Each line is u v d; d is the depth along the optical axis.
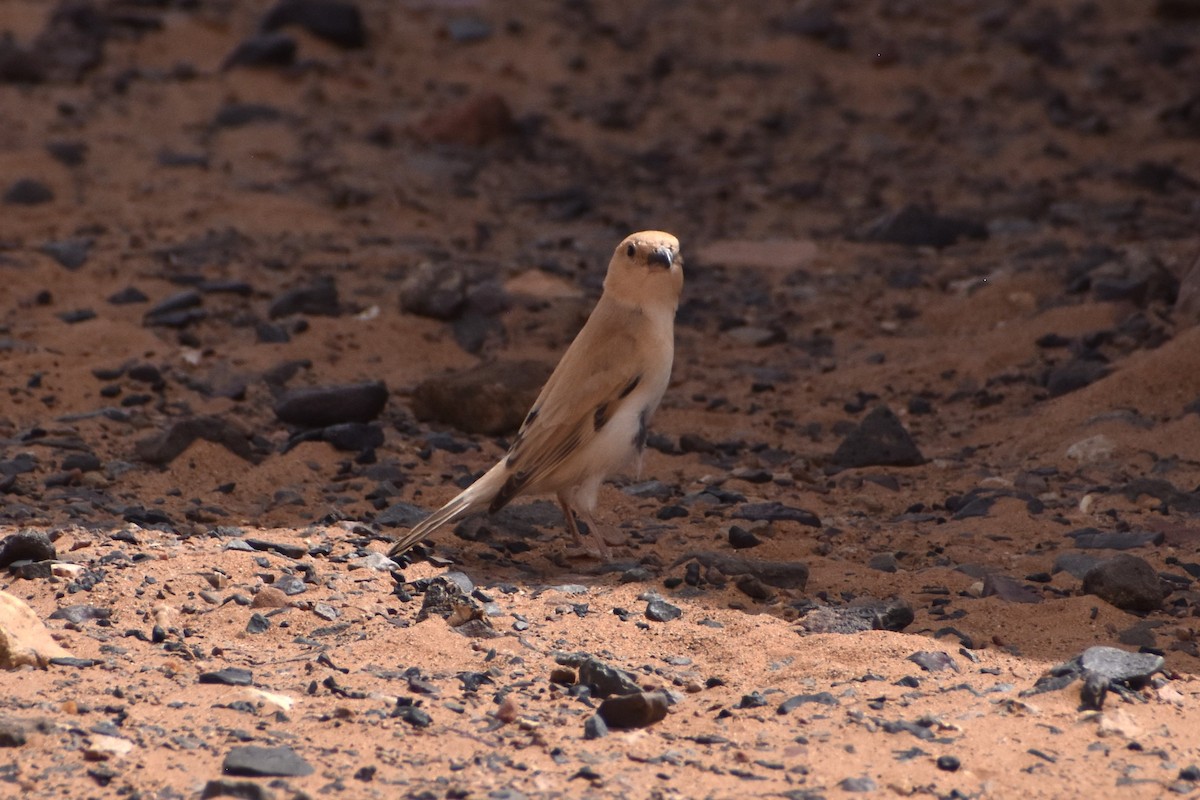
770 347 42.31
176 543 25.50
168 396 35.44
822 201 57.38
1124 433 32.53
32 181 51.97
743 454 33.59
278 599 22.78
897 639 21.55
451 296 42.12
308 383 37.09
